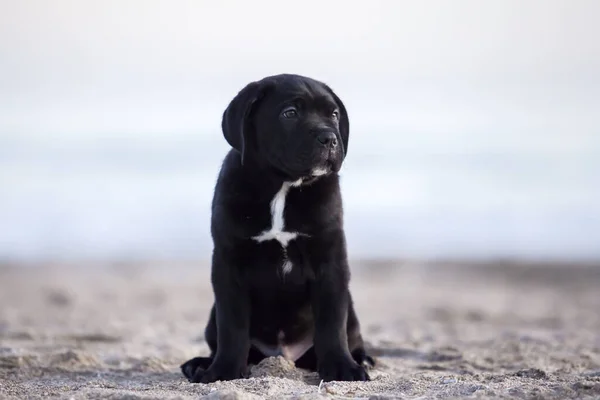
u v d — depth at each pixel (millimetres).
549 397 5320
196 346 9109
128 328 10625
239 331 6203
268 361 6320
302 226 6094
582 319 11766
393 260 20359
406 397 5387
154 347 8938
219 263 6199
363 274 18797
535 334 9570
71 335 9461
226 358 6148
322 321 6195
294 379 6164
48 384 6324
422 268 19391
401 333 10188
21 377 6812
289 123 6168
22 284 16406
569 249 21516
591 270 19000
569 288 16719
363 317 12281
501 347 8305
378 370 6895
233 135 6199
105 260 20469
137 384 6312
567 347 8430
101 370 7172
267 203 6105
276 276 6227
